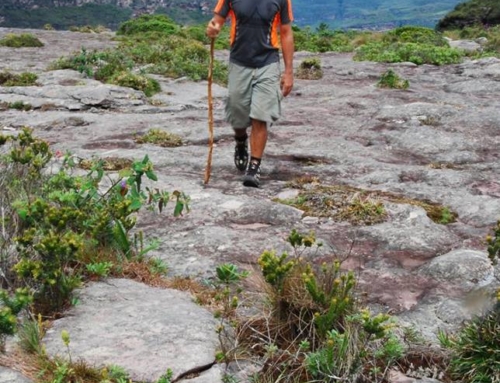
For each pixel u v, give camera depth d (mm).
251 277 4672
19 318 3965
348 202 6277
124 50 20891
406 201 6504
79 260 4652
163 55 19672
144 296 4352
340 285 4059
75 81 15156
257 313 4176
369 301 4555
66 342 3443
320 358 3562
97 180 5531
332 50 27922
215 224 5906
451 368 3688
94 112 12492
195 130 9992
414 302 4555
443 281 4816
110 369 3486
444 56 20922
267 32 6574
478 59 21000
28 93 13250
